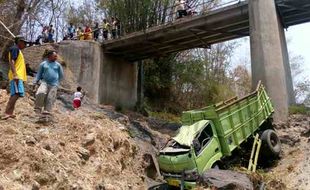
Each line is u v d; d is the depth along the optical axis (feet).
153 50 94.02
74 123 34.63
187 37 84.89
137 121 64.28
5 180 22.34
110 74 95.61
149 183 38.37
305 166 42.55
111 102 94.68
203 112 40.73
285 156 47.21
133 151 39.86
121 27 100.53
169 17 100.12
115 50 94.38
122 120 55.77
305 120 58.75
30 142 26.50
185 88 118.83
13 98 29.50
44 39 89.04
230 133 41.50
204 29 79.51
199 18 77.20
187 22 78.95
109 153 34.04
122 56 98.63
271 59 65.98
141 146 47.52
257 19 68.33
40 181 24.13
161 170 37.22
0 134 26.03
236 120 43.32
